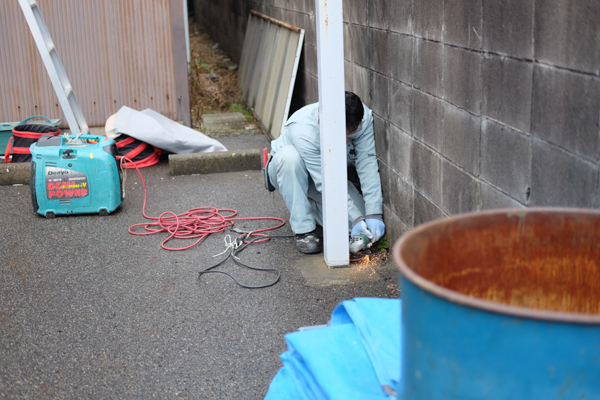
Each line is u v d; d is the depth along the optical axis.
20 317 2.86
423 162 2.93
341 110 3.06
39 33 4.70
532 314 0.87
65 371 2.42
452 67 2.49
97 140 4.46
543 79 1.81
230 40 10.48
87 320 2.83
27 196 4.74
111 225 4.12
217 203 4.55
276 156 3.55
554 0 1.71
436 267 1.23
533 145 1.90
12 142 5.33
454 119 2.52
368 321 1.57
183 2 6.38
